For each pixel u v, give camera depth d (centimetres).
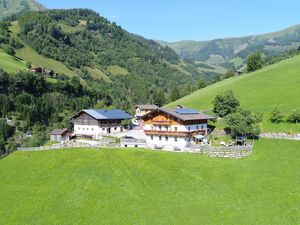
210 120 13912
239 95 17125
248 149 10438
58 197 8581
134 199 8162
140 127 16525
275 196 8012
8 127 19538
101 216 7700
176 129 11925
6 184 9700
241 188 8362
